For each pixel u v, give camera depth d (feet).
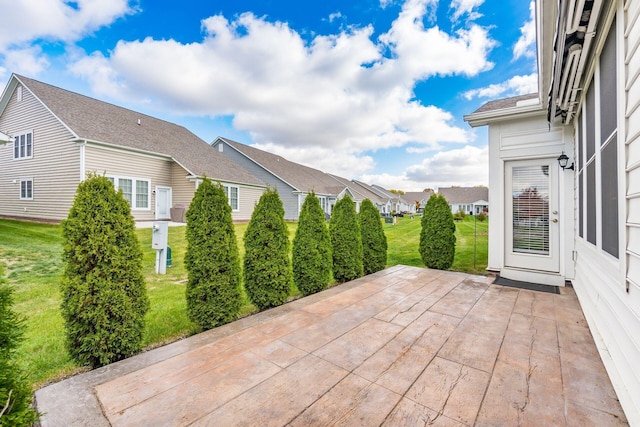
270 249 11.38
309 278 13.07
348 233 15.44
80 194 7.29
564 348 7.68
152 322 10.45
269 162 69.87
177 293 13.99
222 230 9.88
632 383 5.40
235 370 6.63
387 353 7.41
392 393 5.78
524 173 16.01
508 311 10.48
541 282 14.40
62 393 5.80
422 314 10.16
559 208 14.76
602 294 7.86
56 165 34.88
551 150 15.01
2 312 4.70
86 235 7.18
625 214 5.91
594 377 6.34
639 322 5.16
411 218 91.30
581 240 11.89
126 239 7.79
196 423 4.97
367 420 5.03
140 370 6.64
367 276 15.81
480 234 39.96
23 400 4.39
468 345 7.85
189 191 42.37
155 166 41.09
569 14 6.68
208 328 9.47
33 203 37.24
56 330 9.91
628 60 5.70
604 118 7.73
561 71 9.11
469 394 5.75
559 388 5.95
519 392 5.82
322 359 7.12
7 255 18.94
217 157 53.93
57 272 16.70
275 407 5.37
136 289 7.85
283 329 8.93
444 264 17.63
